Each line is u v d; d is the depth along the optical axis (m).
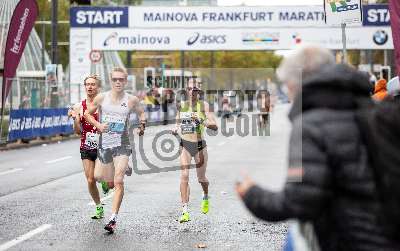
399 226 5.71
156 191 26.00
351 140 5.84
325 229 6.00
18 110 51.44
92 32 81.12
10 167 35.53
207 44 80.56
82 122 19.39
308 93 6.11
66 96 64.31
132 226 18.78
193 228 18.50
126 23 81.00
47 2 112.38
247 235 17.53
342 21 26.84
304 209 5.78
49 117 58.50
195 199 23.88
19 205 22.47
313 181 5.74
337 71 6.09
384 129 5.80
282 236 17.39
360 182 5.79
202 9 80.31
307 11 79.69
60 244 16.27
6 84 49.66
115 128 17.83
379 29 79.38
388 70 62.78
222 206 22.31
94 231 18.00
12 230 18.06
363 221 5.80
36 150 47.91
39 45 115.62
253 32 80.25
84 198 24.16
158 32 80.75
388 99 9.35
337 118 5.93
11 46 50.00
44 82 58.12
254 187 6.15
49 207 22.08
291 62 6.38
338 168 5.82
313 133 5.86
